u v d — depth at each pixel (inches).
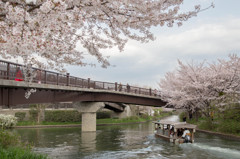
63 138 1040.8
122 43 364.5
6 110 1781.5
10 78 529.7
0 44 204.1
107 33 341.7
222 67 1122.7
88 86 1125.1
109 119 2133.4
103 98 1228.5
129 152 709.9
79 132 1286.9
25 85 561.3
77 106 1343.5
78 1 241.4
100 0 252.2
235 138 868.0
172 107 1443.2
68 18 215.9
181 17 279.9
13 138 548.1
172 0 267.0
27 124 1649.9
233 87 1087.0
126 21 283.6
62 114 1823.3
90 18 303.0
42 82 700.7
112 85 1309.1
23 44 201.6
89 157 646.5
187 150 701.9
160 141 912.3
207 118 1161.4
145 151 718.5
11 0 225.5
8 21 217.3
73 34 324.5
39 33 214.4
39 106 1710.1
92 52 361.1
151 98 1406.3
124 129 1467.8
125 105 2218.3
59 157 645.9
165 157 625.6
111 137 1072.2
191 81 1207.6
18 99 602.9
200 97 1164.5
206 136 956.0
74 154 687.7
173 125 880.3
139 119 2281.0
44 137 1072.8
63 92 898.1
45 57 317.4
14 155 318.3
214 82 1099.9
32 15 242.7
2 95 549.0
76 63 381.7
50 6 197.2
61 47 276.4
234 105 1027.9
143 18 283.0
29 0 217.0
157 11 276.2
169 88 1454.2
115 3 257.8
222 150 687.7
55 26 221.8
